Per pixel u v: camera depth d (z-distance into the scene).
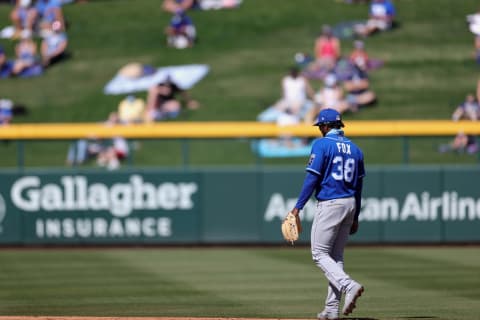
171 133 62.12
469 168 59.59
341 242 26.36
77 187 60.59
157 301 32.94
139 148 72.06
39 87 93.62
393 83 90.69
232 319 27.45
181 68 94.81
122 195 60.59
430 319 27.42
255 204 60.28
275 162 71.38
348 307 24.86
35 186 60.62
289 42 99.12
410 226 59.72
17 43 99.31
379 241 59.75
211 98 89.06
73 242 60.59
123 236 60.56
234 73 93.88
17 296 34.91
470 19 101.62
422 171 59.81
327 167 25.64
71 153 69.50
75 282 39.94
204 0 107.62
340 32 99.38
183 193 60.62
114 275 42.88
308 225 59.62
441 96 88.94
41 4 100.25
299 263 48.44
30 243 60.56
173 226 60.59
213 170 60.41
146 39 101.75
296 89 82.06
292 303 32.16
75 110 88.94
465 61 94.94
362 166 26.17
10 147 76.12
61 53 98.00
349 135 61.62
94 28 104.38
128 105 83.56
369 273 42.78
